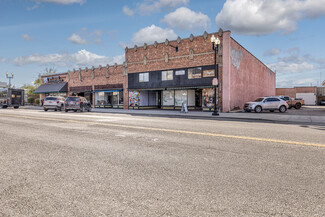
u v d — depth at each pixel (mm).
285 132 7980
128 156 4734
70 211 2506
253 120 13828
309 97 50594
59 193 2961
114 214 2436
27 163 4262
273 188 3096
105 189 3078
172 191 3008
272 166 4043
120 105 29938
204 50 22562
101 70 32062
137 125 9891
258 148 5410
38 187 3154
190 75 23484
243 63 25906
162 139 6559
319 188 3098
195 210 2516
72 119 12766
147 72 26766
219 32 21641
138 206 2609
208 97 22547
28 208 2580
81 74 34906
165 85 25281
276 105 21422
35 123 10648
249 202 2699
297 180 3385
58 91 36125
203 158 4566
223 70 21484
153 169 3896
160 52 25625
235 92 23281
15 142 6199
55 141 6316
